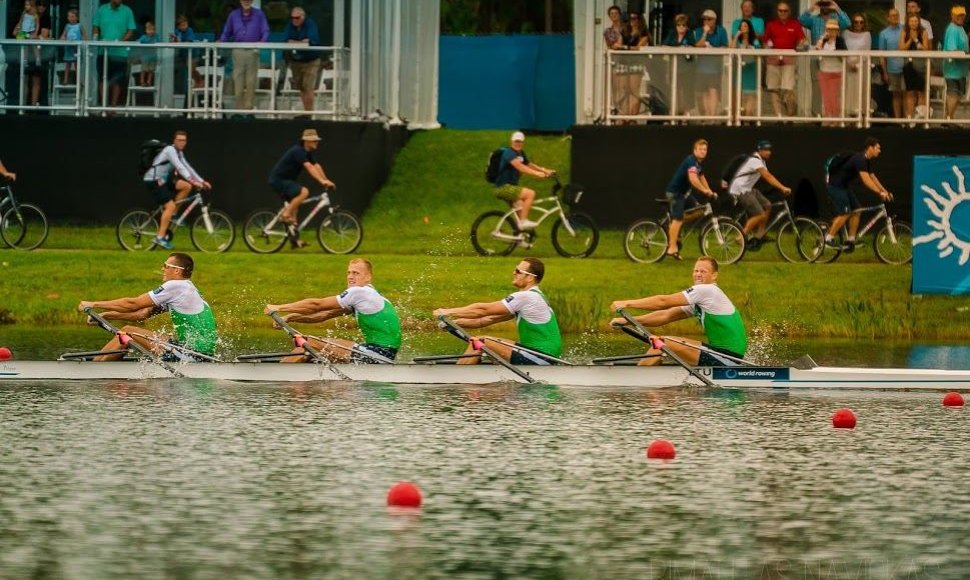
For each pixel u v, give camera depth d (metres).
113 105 65.56
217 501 24.42
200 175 65.00
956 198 52.72
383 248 62.09
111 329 39.03
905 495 25.31
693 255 58.72
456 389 37.72
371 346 39.28
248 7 65.00
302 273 54.72
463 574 20.48
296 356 39.81
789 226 62.84
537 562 21.08
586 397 36.59
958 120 63.28
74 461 27.58
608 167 63.97
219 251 58.75
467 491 25.38
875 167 63.25
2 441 29.58
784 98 63.25
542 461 28.06
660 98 63.59
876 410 35.12
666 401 36.09
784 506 24.48
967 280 52.81
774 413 34.44
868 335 51.06
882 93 63.31
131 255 56.84
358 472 26.84
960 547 22.02
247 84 64.88
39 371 39.00
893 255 57.59
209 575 20.31
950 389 38.44
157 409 33.97
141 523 22.97
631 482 26.23
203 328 39.84
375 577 20.28
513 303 38.62
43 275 54.31
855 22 64.31
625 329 38.53
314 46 65.06
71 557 21.11
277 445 29.42
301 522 23.12
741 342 38.78
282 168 58.53
